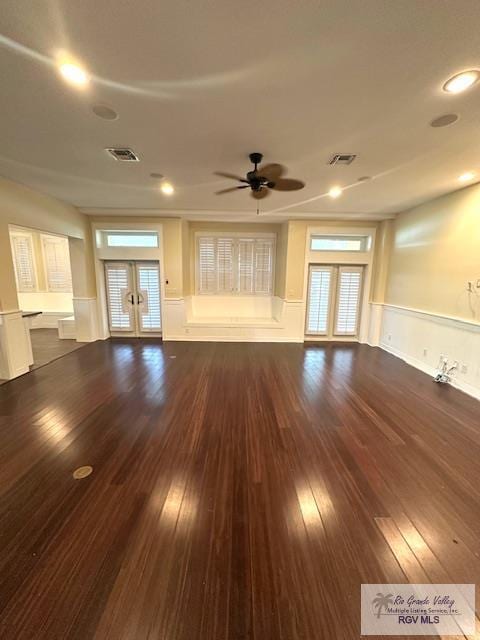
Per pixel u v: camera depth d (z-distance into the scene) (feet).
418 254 15.38
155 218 18.63
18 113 6.88
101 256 19.30
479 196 11.54
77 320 19.20
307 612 4.07
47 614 3.99
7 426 8.94
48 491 6.27
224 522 5.51
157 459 7.38
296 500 6.08
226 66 5.27
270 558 4.82
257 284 22.22
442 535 5.32
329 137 7.96
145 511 5.75
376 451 7.84
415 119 6.99
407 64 5.15
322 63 5.16
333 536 5.25
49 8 4.18
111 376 13.24
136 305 20.44
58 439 8.25
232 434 8.58
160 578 4.48
